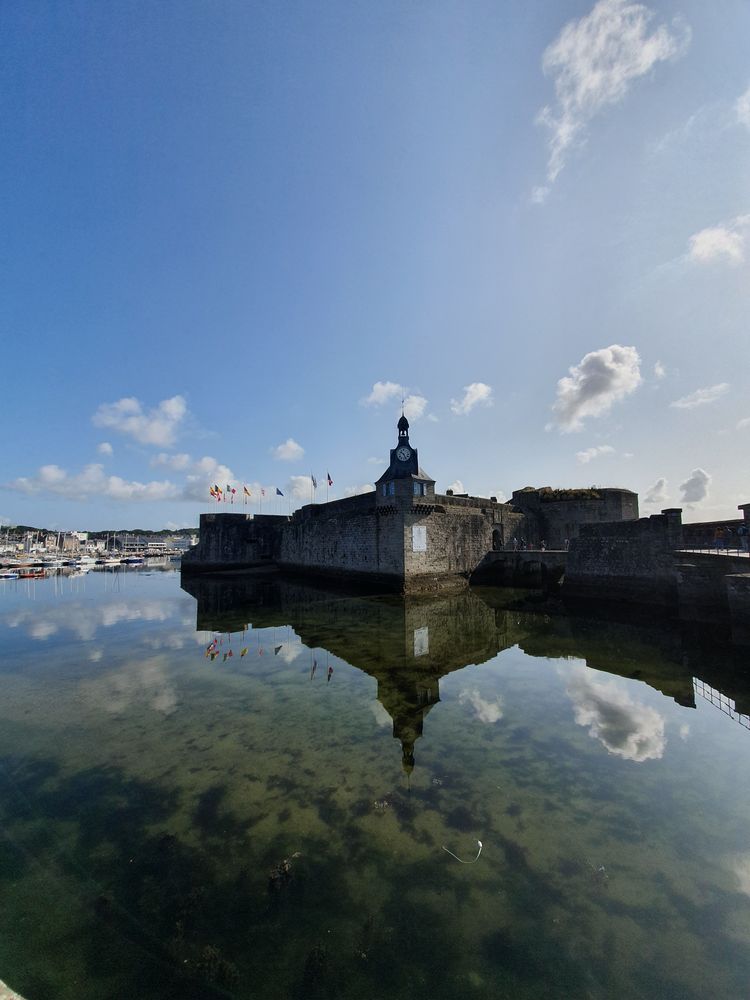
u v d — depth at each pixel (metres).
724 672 11.40
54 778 6.71
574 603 22.81
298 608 22.94
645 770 6.77
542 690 10.41
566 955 3.68
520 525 39.16
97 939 3.87
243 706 9.66
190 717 9.07
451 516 30.84
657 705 9.37
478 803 5.92
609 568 22.45
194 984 3.44
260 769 6.91
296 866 4.72
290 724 8.66
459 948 3.74
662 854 4.90
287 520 46.28
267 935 3.88
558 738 7.90
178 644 15.64
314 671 12.17
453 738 7.95
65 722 8.88
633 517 41.38
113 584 41.22
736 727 8.26
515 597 25.89
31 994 3.41
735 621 13.34
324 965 3.59
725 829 5.34
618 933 3.88
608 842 5.11
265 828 5.41
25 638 16.91
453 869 4.68
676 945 3.76
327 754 7.39
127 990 3.42
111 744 7.86
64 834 5.36
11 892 4.45
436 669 12.19
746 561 15.28
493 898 4.28
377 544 29.30
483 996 3.33
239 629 18.02
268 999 3.32
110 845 5.14
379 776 6.65
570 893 4.34
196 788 6.38
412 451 32.00
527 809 5.77
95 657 13.97
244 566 47.06
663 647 13.90
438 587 28.44
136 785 6.48
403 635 16.25
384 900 4.26
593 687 10.54
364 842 5.13
